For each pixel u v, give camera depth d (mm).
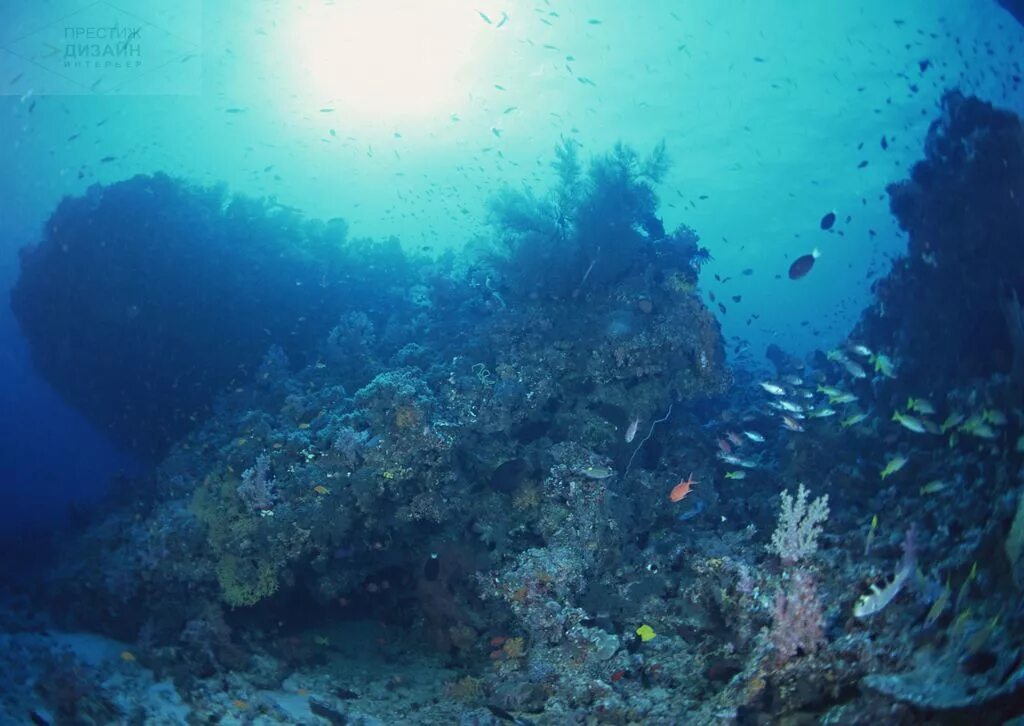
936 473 8320
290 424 9969
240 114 25688
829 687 4641
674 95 24344
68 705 5871
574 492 8594
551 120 26062
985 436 6918
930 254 9875
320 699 7191
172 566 8578
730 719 4848
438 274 12750
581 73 23359
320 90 24859
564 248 10383
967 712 3574
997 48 20219
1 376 21969
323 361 11930
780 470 11242
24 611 9844
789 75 23141
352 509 8531
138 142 24750
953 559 5715
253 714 6492
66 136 22547
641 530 9609
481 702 7055
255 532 8250
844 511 9188
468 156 28891
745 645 6039
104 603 9000
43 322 14453
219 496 8703
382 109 25969
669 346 9922
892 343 11086
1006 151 8633
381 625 9734
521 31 21891
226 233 14188
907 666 4371
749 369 17469
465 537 9047
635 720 5887
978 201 9008
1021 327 7391
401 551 9250
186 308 13688
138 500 11500
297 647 8523
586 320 10195
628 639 7297
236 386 13812
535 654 7129
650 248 11492
